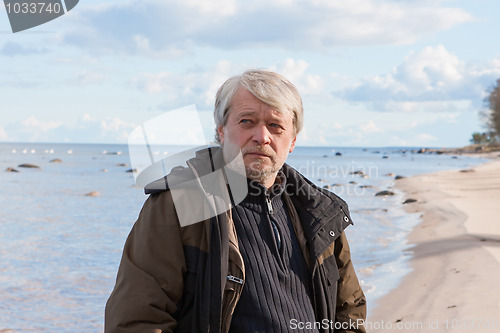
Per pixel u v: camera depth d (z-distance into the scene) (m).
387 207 20.09
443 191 27.20
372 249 11.09
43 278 9.55
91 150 129.38
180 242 1.82
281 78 2.00
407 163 73.06
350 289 2.25
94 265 10.83
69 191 28.62
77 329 6.76
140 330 1.71
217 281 1.79
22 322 6.98
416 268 8.73
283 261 2.00
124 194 27.41
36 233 15.09
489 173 44.03
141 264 1.79
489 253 9.23
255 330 1.87
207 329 1.78
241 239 1.95
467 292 6.77
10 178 37.25
